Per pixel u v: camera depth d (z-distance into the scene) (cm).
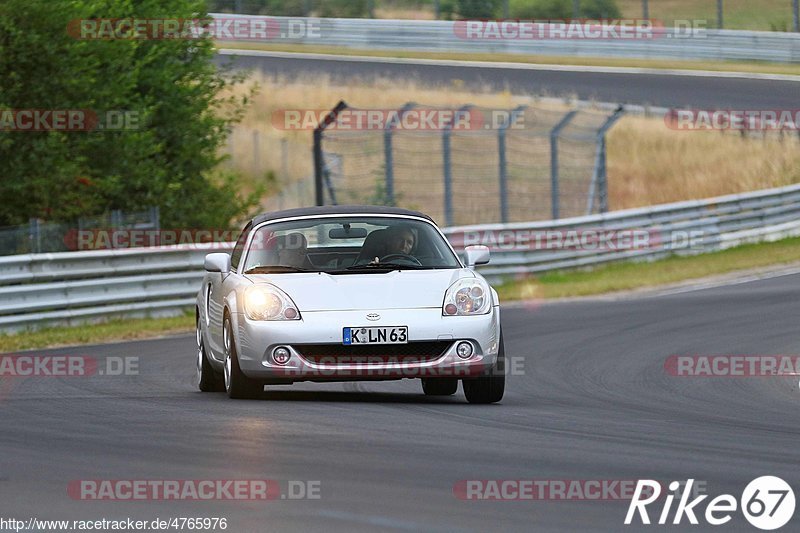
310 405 3272
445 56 15950
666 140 12862
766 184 12181
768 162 12456
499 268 8125
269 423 2914
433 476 2253
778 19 17025
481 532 1825
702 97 13562
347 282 3375
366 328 3231
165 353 5038
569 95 13612
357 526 1862
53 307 5981
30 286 5888
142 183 8775
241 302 3350
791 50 15000
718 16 15788
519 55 15800
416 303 3294
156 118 9275
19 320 5822
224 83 9769
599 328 5659
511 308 6788
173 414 3112
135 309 6400
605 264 8888
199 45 9581
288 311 3278
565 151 12538
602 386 3919
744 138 12900
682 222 9481
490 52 15962
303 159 12425
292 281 3400
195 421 2964
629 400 3584
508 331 5631
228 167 12231
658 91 13850
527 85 14125
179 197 9419
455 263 3588
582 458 2462
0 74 7869
